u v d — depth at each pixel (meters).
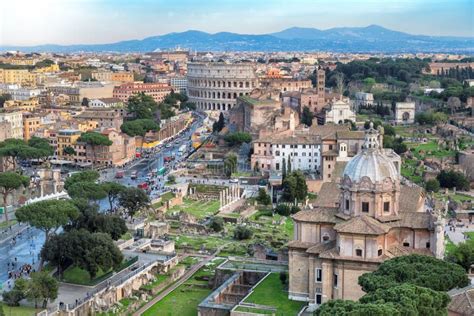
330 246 174.00
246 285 197.88
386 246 171.50
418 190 195.62
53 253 193.50
